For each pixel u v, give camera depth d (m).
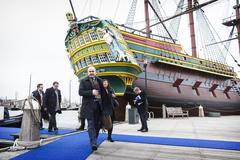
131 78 17.31
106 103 5.68
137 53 20.86
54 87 9.41
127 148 5.38
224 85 32.69
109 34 16.38
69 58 21.25
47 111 9.21
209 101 28.55
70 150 5.14
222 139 6.75
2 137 7.73
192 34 35.34
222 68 32.41
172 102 22.89
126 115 15.50
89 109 5.20
